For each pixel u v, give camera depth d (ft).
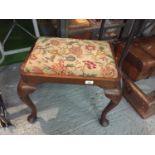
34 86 2.36
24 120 3.10
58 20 3.41
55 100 3.55
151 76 4.30
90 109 3.42
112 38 4.81
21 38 5.01
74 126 3.10
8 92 3.62
